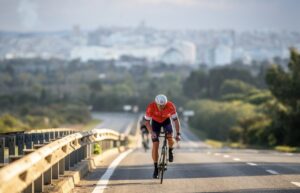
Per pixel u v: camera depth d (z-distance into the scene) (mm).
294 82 85688
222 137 178375
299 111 84688
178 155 41438
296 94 85750
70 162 24250
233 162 32125
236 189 19984
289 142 85438
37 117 192750
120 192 19453
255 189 19938
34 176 14453
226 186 20812
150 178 23469
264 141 95688
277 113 87938
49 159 16766
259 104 199750
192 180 22688
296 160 34094
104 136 36625
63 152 19656
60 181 19172
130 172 25969
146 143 55594
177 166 29344
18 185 12961
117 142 53062
